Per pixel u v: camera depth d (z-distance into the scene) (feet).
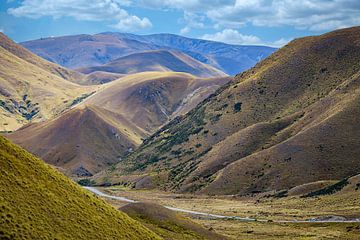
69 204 176.35
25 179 168.86
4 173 162.81
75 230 161.79
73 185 197.16
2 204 145.48
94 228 172.55
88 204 188.55
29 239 139.23
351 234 396.78
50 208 163.32
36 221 150.10
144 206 331.16
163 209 333.83
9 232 136.36
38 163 189.67
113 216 194.80
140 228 201.98
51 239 146.51
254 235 408.26
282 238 390.21
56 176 191.62
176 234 299.58
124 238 180.55
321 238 382.01
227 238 322.34
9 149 181.47
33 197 161.89
